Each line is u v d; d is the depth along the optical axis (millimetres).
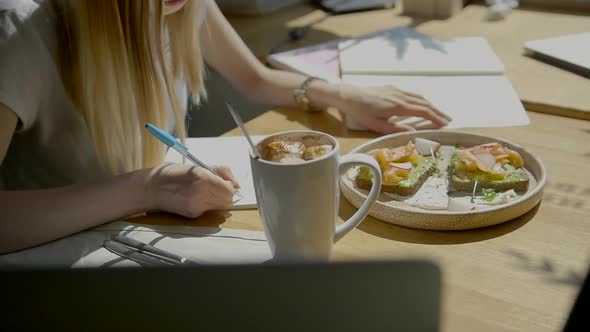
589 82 1289
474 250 771
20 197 851
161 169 896
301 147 725
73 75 1017
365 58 1466
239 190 936
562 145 1047
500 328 628
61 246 805
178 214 880
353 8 1952
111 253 777
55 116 1018
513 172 891
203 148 1093
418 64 1410
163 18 1044
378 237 812
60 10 991
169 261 744
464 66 1384
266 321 376
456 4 1849
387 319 368
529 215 842
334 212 706
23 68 907
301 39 1719
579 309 1007
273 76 1353
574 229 805
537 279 708
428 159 946
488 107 1206
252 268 370
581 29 1646
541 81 1312
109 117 1013
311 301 371
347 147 1100
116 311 382
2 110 880
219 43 1378
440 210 837
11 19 915
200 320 380
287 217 684
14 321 380
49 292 380
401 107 1151
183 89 1415
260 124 1212
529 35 1628
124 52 980
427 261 362
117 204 863
